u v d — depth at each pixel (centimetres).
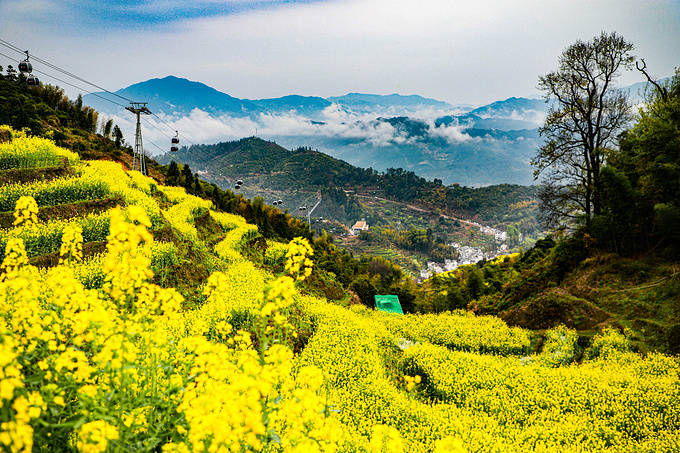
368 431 1130
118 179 2873
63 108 8688
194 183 5784
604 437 1288
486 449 1125
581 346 2228
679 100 2730
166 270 1705
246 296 1698
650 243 2534
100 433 306
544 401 1524
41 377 345
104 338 382
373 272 6906
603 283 2539
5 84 7469
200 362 409
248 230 3788
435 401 1647
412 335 2572
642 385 1580
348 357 1658
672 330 1983
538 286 2995
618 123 3102
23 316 373
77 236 566
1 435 260
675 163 2433
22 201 577
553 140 3297
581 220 2958
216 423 310
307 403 395
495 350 2375
